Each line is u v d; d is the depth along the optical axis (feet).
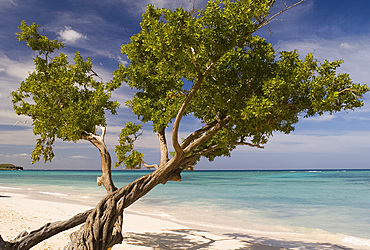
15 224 48.55
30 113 39.88
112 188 36.45
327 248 40.40
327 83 30.55
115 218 29.94
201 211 73.56
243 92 30.99
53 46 42.93
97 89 40.37
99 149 38.17
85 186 159.63
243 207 79.97
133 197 31.14
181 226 54.65
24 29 40.57
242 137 36.58
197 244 41.52
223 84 30.89
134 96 40.52
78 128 36.58
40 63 41.78
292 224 57.72
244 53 33.14
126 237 44.32
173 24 23.40
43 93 39.14
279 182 192.44
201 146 40.29
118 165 40.86
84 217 30.45
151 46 25.08
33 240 27.50
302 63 32.01
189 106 35.76
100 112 39.50
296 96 31.91
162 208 78.74
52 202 84.58
